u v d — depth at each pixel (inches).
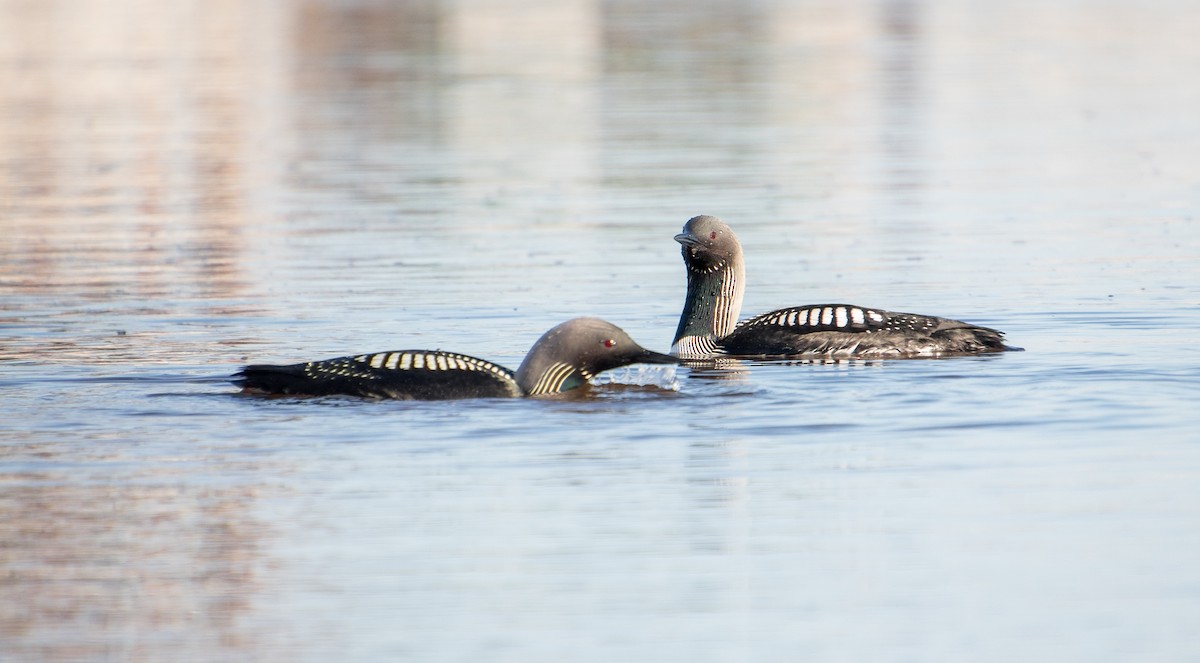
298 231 978.7
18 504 438.9
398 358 561.9
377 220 1013.8
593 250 905.5
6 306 757.9
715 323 665.6
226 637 356.2
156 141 1333.7
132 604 374.3
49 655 347.9
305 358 634.2
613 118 1443.2
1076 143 1304.1
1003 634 355.6
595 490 452.1
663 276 829.8
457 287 802.2
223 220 1018.7
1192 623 359.6
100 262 880.9
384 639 354.9
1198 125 1384.1
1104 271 827.4
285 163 1241.4
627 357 569.9
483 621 363.6
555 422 524.1
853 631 357.7
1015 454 482.3
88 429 513.7
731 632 357.7
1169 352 624.7
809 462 477.1
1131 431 504.4
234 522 425.1
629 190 1109.1
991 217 1005.2
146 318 726.5
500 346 660.7
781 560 398.6
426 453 487.5
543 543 410.3
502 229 976.9
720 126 1387.8
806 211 1029.2
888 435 505.4
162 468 471.5
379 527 421.7
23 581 386.3
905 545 406.9
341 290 795.4
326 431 511.2
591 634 357.4
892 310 735.7
